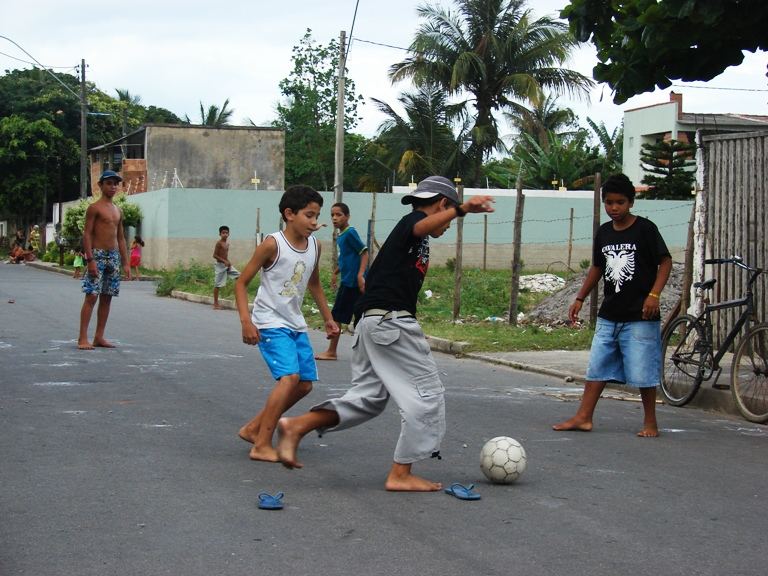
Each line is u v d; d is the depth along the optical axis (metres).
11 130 55.38
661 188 39.50
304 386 6.81
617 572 4.47
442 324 16.16
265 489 5.82
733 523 5.36
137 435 7.30
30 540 4.76
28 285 26.84
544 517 5.37
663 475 6.49
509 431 7.90
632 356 7.85
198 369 10.85
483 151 44.47
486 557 4.64
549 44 42.78
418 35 42.88
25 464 6.33
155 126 41.34
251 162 42.44
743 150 12.08
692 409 9.55
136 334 14.45
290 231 6.59
